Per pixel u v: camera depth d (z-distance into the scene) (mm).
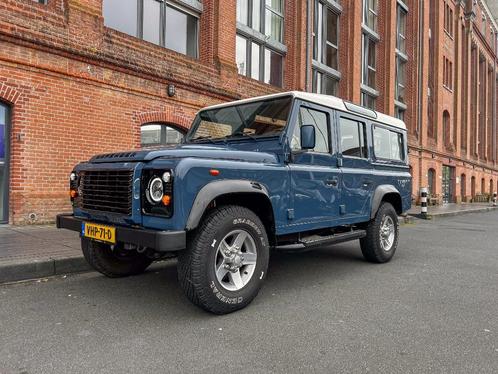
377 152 6352
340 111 5473
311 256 6918
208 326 3559
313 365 2861
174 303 4160
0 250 5715
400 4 23766
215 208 3861
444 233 10711
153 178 3551
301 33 15609
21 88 7707
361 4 19672
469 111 33312
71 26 8336
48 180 8148
